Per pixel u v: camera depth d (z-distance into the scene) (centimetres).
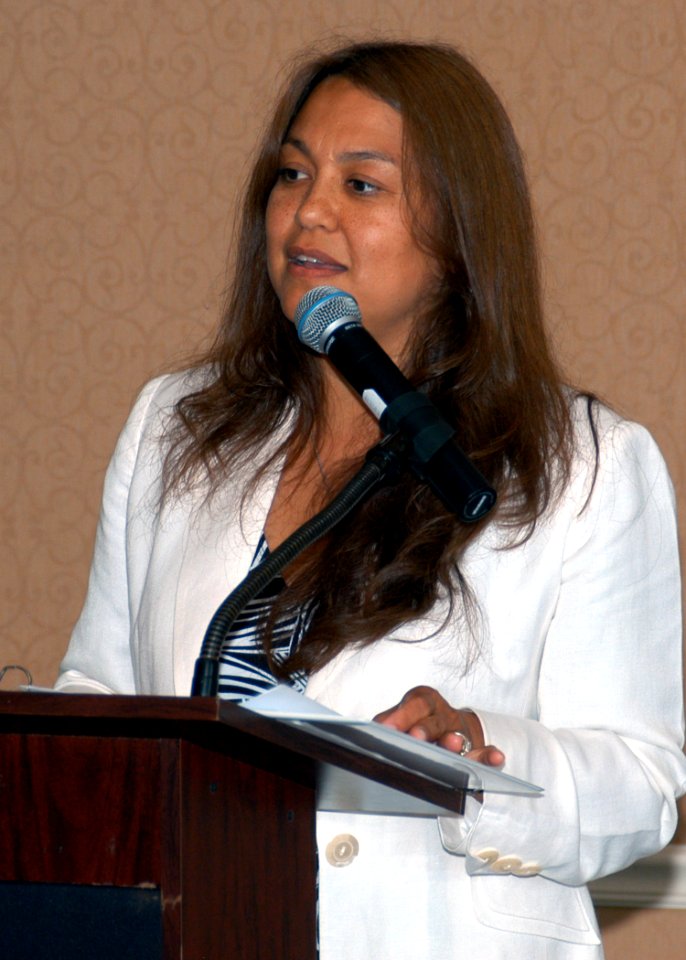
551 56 788
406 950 352
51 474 830
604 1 786
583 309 772
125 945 249
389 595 375
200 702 230
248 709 238
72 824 253
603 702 379
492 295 408
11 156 846
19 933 255
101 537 452
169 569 409
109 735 252
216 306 820
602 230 775
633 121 778
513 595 382
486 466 393
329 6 819
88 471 827
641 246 772
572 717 380
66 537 824
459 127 403
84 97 843
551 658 386
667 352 764
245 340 441
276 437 429
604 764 360
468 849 339
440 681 370
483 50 794
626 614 384
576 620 384
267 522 408
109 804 251
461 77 412
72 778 254
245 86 827
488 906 359
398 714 298
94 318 833
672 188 772
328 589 379
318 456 419
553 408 405
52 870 254
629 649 383
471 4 798
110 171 838
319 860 355
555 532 387
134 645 421
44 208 842
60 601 821
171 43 837
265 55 827
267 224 409
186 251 828
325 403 425
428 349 413
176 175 831
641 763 371
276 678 370
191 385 460
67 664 446
